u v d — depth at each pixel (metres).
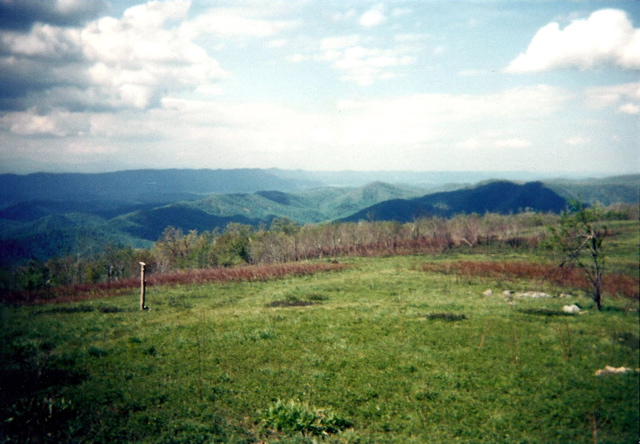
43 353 16.20
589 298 24.33
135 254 70.81
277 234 87.00
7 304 30.89
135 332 20.47
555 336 17.48
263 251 73.19
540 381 13.30
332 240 79.75
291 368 15.12
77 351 16.83
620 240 26.55
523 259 45.94
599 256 23.39
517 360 15.15
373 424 11.18
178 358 16.19
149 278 45.09
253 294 34.38
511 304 24.67
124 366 15.15
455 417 11.41
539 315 21.47
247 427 11.02
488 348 16.62
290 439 10.23
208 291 36.69
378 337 18.81
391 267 49.16
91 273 59.16
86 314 25.95
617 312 20.56
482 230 76.12
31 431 9.83
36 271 44.00
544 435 10.27
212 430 10.63
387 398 12.74
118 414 11.29
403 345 17.50
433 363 15.29
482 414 11.49
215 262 72.81
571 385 12.86
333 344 17.98
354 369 15.03
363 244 80.12
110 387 13.13
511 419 11.12
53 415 10.55
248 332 20.02
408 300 28.19
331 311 24.78
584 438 9.96
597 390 12.34
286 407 11.41
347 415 11.73
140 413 11.40
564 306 22.69
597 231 23.42
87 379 13.80
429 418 11.43
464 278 36.97
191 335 19.61
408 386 13.45
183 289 38.34
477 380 13.69
